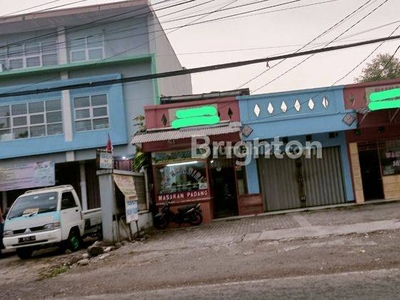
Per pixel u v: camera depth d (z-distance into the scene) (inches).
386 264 257.1
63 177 816.9
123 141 770.2
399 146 647.1
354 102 642.2
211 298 225.5
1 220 527.8
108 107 782.5
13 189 764.6
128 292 260.2
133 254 400.2
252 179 655.8
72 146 774.5
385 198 641.6
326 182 656.4
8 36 835.4
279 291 224.2
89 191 812.6
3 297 285.7
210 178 658.8
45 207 457.4
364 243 328.2
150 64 799.1
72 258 414.3
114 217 473.7
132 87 794.8
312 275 250.5
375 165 651.5
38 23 812.6
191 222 613.3
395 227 382.3
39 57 828.6
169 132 617.9
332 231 401.1
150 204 627.5
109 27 828.6
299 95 652.1
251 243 387.2
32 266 403.9
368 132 646.5
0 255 508.7
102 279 304.3
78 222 490.0
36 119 789.9
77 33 831.7
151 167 645.3
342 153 653.3
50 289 292.7
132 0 788.0
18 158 784.9
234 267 294.2
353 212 539.8
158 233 562.3
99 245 459.8
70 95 788.0
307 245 346.6
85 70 805.9
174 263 335.0
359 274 241.1
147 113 656.4
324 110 645.3
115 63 795.4
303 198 657.0
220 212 675.4
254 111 656.4
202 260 334.0
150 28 819.4
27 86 790.5
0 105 793.6
